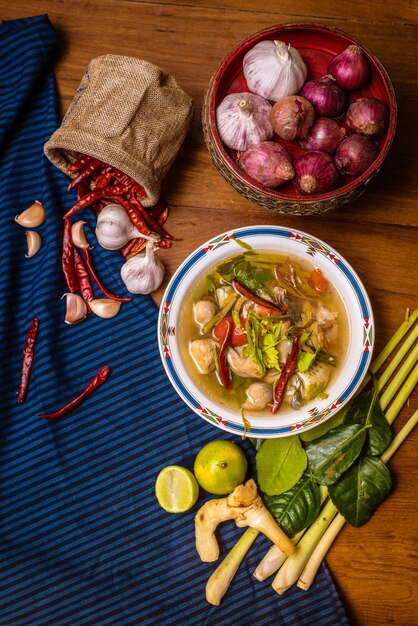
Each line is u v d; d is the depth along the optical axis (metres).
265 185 0.71
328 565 0.79
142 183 0.74
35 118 0.81
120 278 0.79
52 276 0.79
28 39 0.78
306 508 0.76
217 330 0.75
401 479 0.79
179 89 0.75
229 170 0.71
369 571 0.79
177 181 0.80
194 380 0.75
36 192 0.80
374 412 0.77
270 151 0.70
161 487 0.77
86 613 0.77
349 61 0.70
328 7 0.81
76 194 0.80
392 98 0.71
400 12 0.81
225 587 0.77
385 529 0.79
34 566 0.77
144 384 0.79
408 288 0.80
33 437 0.78
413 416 0.78
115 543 0.78
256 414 0.75
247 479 0.78
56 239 0.79
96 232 0.78
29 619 0.76
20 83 0.79
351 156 0.70
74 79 0.81
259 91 0.72
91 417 0.79
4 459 0.78
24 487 0.78
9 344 0.79
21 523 0.78
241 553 0.77
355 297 0.75
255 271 0.76
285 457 0.76
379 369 0.80
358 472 0.77
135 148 0.74
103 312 0.79
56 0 0.81
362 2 0.81
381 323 0.80
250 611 0.77
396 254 0.81
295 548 0.77
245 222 0.81
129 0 0.81
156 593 0.78
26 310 0.80
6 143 0.80
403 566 0.79
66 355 0.79
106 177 0.78
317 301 0.76
